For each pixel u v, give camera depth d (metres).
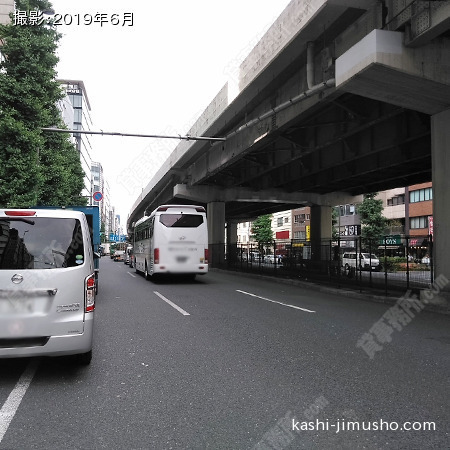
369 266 14.41
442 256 10.73
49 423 3.60
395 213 52.19
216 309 10.03
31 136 14.72
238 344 6.47
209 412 3.85
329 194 32.16
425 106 10.80
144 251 19.83
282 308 10.33
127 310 9.83
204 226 16.77
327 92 11.84
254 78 14.20
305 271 18.75
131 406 3.99
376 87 10.07
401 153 17.77
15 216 4.82
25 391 4.39
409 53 9.30
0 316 4.51
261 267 23.30
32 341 4.58
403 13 9.12
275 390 4.43
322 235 31.92
